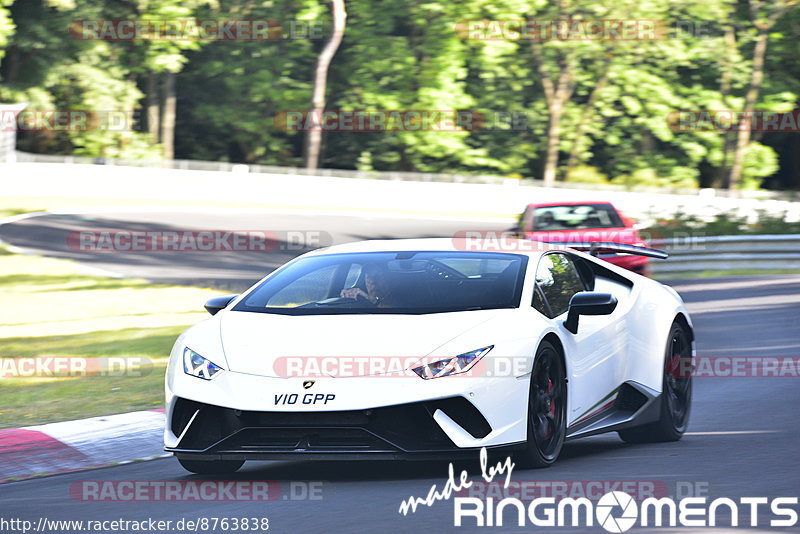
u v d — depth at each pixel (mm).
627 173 151500
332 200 106250
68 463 17578
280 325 15328
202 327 15812
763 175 149875
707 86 154250
